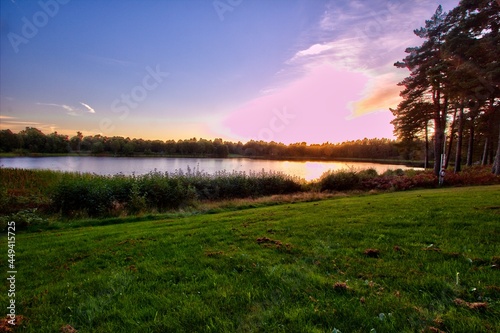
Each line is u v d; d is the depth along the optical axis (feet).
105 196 35.83
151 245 17.03
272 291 9.98
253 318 8.39
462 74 57.67
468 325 7.43
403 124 92.32
